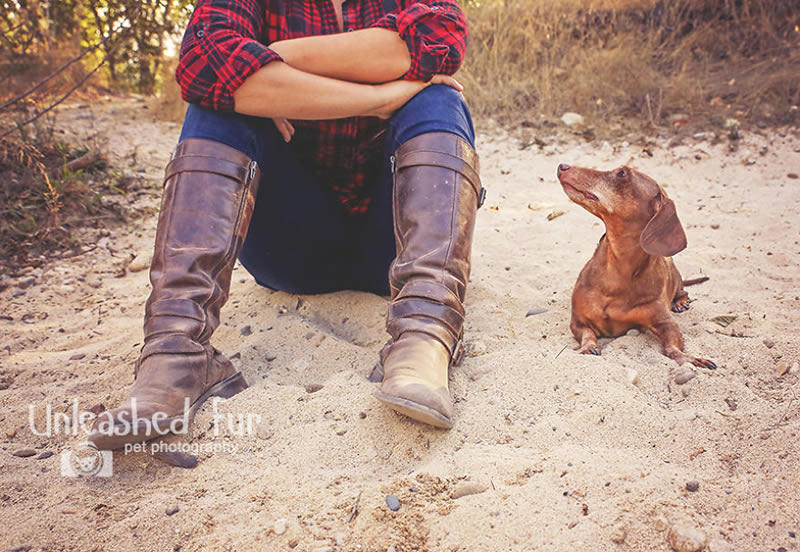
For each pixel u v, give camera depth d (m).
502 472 1.92
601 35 7.42
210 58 2.30
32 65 5.71
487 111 6.49
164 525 1.83
